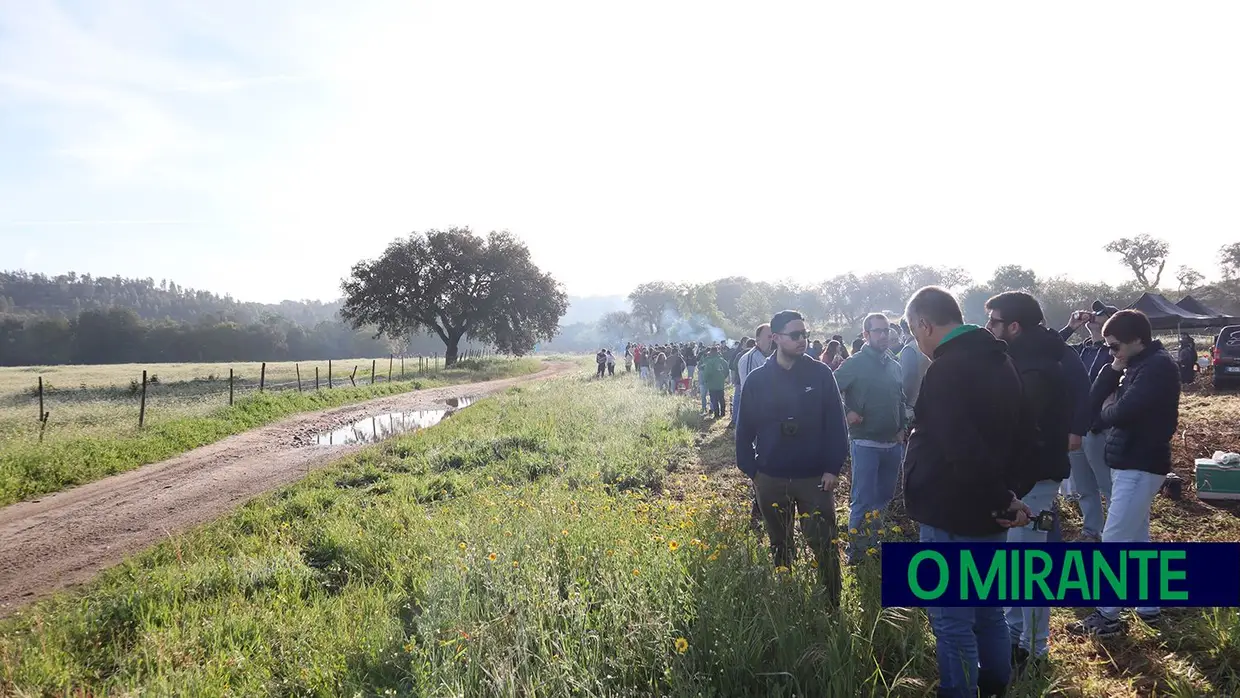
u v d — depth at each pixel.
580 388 26.92
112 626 4.79
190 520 8.62
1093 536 5.10
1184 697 3.10
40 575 6.69
